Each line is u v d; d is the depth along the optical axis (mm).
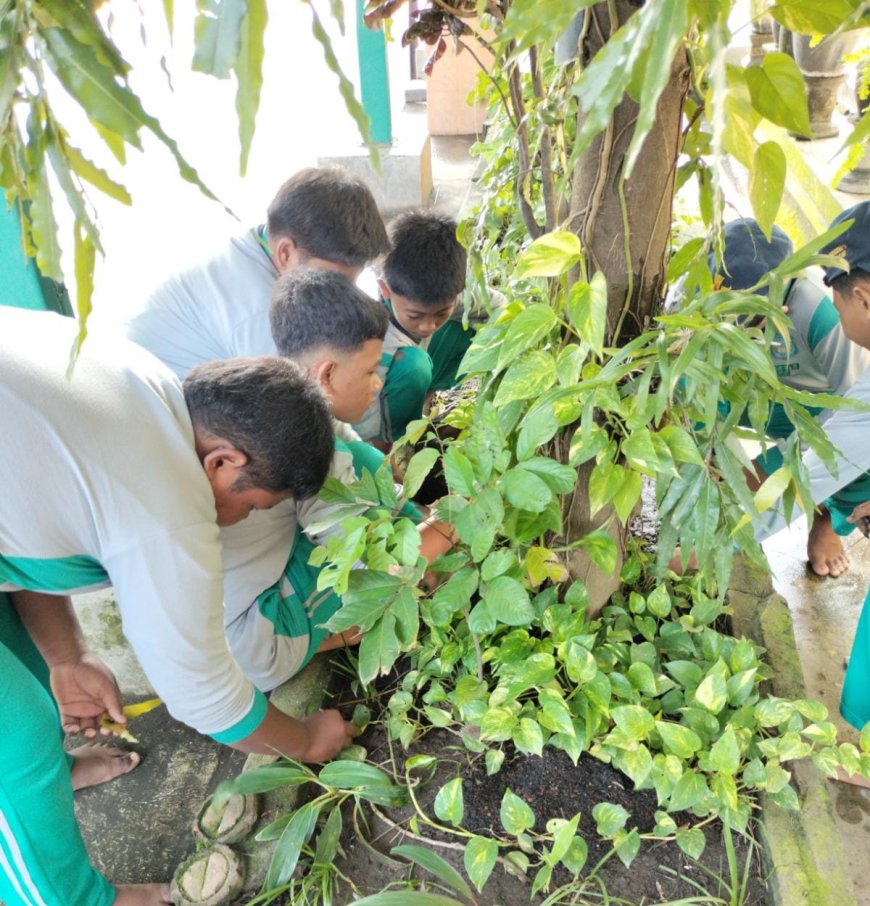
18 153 551
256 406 1062
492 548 1393
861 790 1641
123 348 1103
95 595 1935
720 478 1209
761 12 849
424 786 1354
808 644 2006
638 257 1127
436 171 4684
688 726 1319
